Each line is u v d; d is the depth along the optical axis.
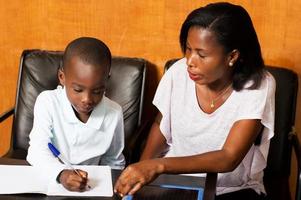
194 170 1.39
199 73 1.50
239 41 1.50
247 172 1.71
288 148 1.95
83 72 1.47
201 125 1.66
